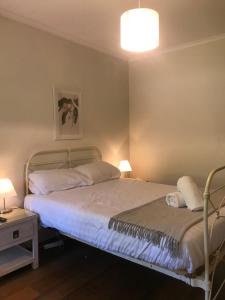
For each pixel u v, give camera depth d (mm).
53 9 2717
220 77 3598
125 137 4465
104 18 2928
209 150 3746
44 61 3191
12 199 2902
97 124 3953
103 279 2342
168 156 4145
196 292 2123
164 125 4160
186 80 3895
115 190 2979
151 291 2152
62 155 3443
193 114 3863
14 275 2410
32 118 3086
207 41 3650
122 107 4395
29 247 2949
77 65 3609
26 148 3035
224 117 3598
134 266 2561
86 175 3334
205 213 1674
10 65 2857
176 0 2543
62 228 2410
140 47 2160
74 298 2080
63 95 3420
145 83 4324
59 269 2521
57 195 2758
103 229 2072
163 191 2924
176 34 3443
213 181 3715
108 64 4109
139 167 4465
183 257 1634
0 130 2793
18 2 2566
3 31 2785
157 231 1766
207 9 2730
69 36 3420
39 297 2098
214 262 1811
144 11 1969
